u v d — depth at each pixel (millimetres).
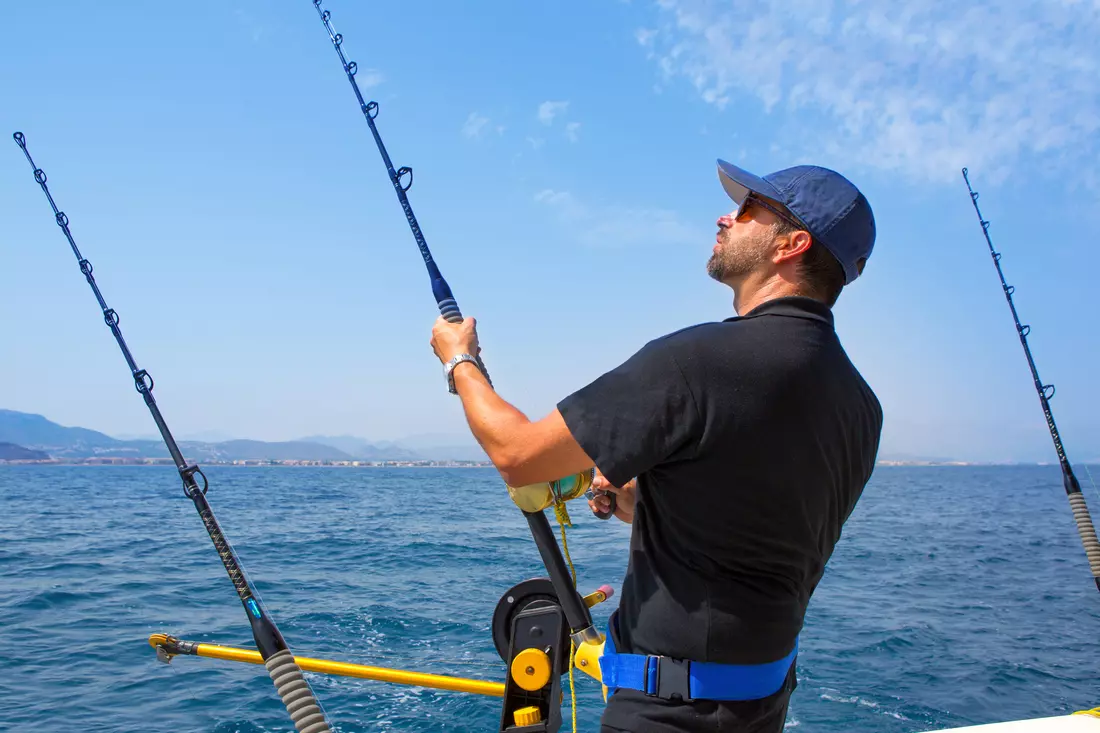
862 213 1651
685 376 1461
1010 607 11914
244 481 66938
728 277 1752
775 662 1545
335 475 97250
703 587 1517
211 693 7383
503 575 13781
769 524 1488
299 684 1638
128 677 7852
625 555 14047
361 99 2365
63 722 6672
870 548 19547
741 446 1448
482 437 1604
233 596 11820
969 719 6988
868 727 6727
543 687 1908
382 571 14188
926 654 8930
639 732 1531
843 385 1567
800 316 1570
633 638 1613
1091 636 10047
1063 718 2516
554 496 1823
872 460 1700
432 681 2277
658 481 1534
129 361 1986
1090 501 41625
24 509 30891
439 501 37719
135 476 87688
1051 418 3461
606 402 1485
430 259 2086
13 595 11859
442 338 1817
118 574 13930
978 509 37625
